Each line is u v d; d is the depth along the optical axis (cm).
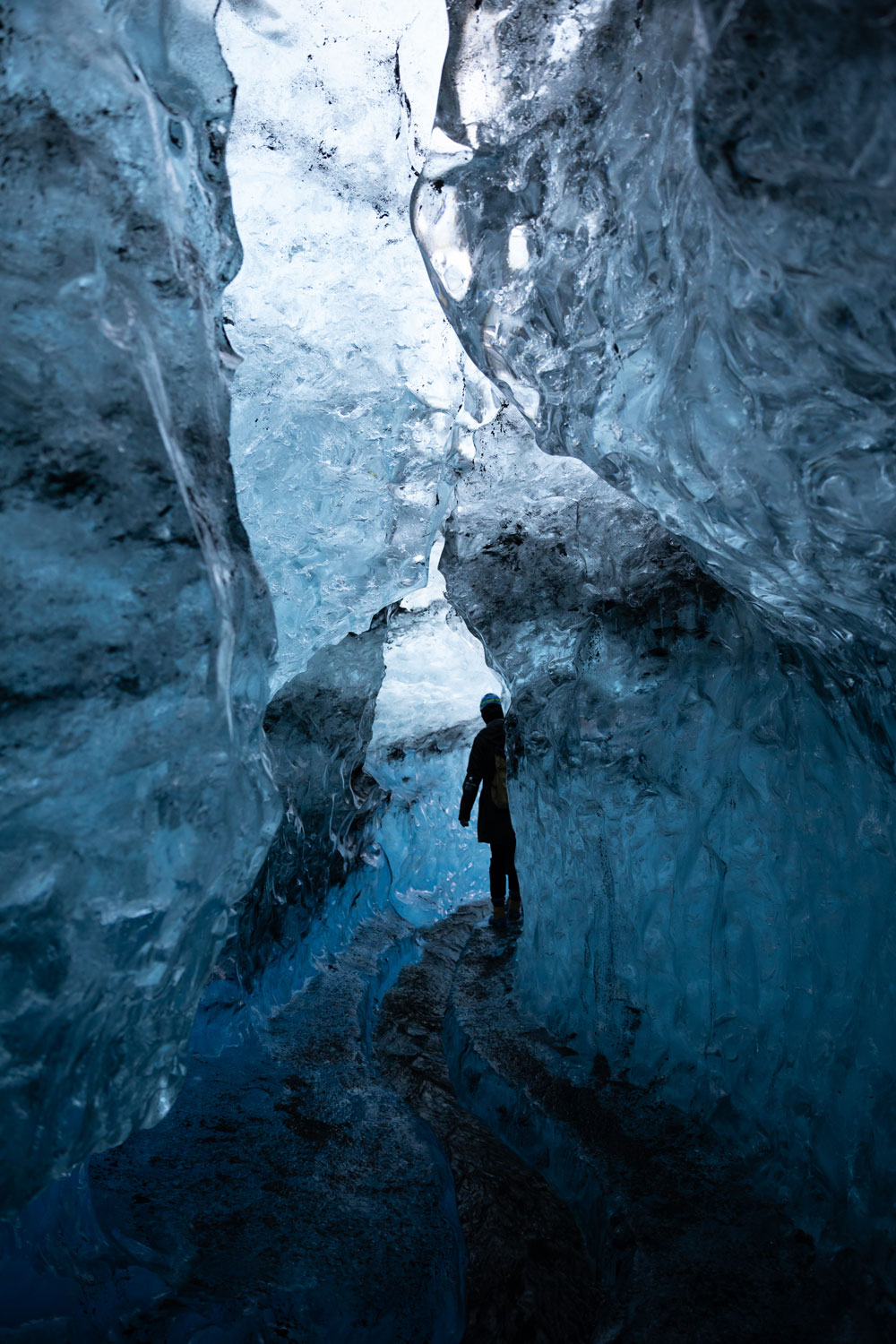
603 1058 322
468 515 377
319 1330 188
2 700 112
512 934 519
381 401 293
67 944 124
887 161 106
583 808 345
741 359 150
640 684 320
